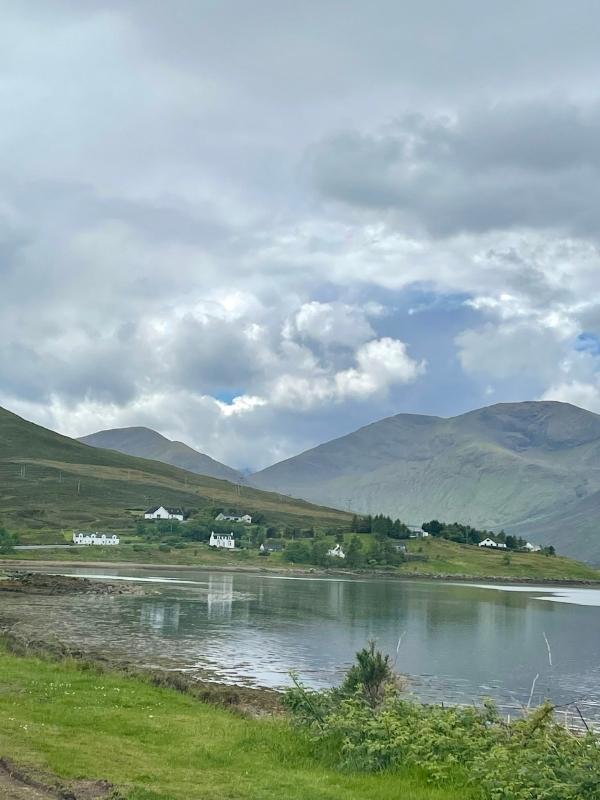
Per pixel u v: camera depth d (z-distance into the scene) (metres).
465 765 22.44
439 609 136.12
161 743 25.39
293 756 24.52
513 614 133.62
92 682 36.94
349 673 31.84
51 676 37.28
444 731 24.94
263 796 19.06
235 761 23.42
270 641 80.94
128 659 62.19
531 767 20.62
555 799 19.28
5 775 19.16
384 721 24.81
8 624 77.62
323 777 21.73
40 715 27.78
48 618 89.00
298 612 115.81
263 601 133.00
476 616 126.25
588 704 55.69
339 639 85.56
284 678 59.28
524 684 63.41
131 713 30.25
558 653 83.75
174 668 59.91
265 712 38.94
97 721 27.91
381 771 22.86
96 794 18.12
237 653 70.94
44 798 17.39
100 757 22.12
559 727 26.25
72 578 152.00
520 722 26.25
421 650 81.56
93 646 68.38
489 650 84.19
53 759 21.12
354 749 23.91
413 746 23.27
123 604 113.56
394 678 32.28
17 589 128.25
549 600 178.25
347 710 27.89
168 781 20.08
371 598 153.75
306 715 28.75
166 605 115.56
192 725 28.84
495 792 19.69
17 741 23.02
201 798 18.47
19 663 41.19
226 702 38.16
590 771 20.25
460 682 63.16
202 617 101.31
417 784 21.39
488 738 24.44
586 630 110.25
